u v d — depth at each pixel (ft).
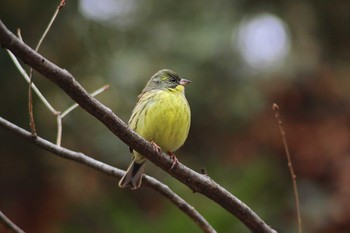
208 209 31.68
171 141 27.07
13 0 44.88
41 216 45.88
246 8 50.75
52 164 46.68
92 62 48.06
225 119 48.93
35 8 45.57
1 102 44.80
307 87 49.01
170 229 31.04
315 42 51.31
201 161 48.83
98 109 18.78
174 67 48.32
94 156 46.62
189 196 33.91
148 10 50.62
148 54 48.93
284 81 48.91
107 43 49.19
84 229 44.32
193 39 48.93
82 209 45.78
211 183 21.33
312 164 45.44
